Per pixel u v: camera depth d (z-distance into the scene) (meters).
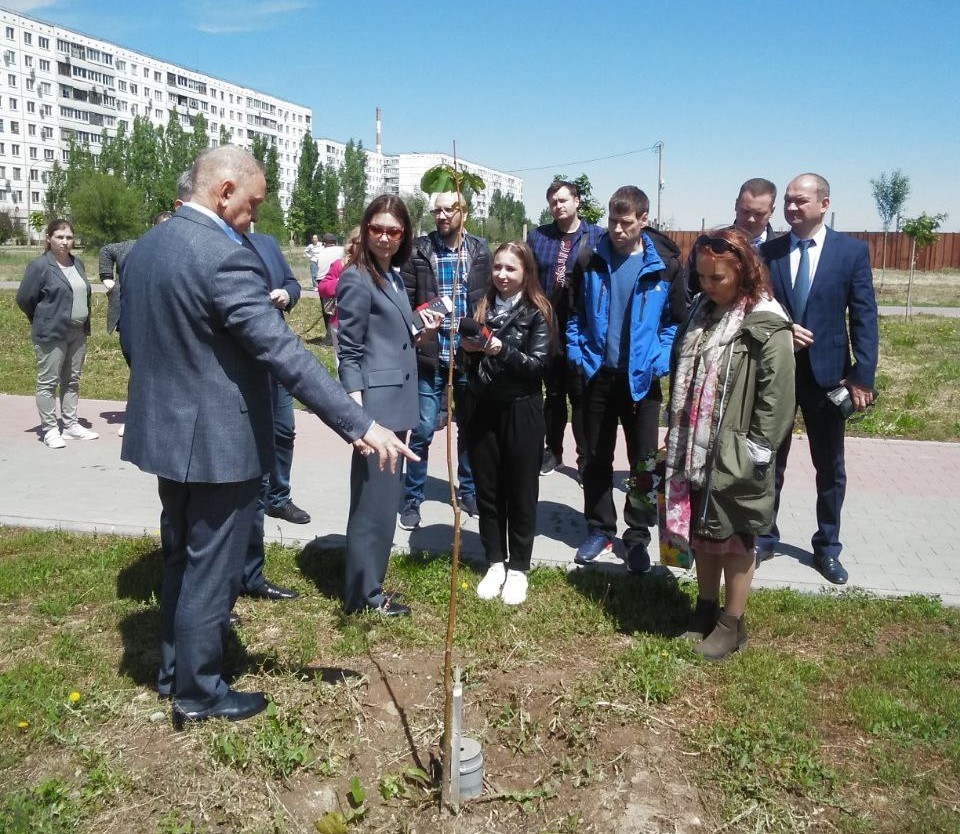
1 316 16.78
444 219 5.93
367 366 4.24
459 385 6.07
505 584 4.71
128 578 4.82
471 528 5.88
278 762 3.19
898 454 8.15
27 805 2.95
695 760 3.33
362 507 4.28
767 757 3.30
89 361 12.37
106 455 7.54
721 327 3.89
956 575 5.20
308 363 3.11
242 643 4.10
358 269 4.23
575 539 5.74
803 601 4.70
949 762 3.34
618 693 3.73
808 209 4.91
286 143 118.00
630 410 5.18
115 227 53.41
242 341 3.10
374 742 3.41
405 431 4.34
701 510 3.95
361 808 3.04
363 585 4.36
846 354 5.07
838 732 3.54
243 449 3.21
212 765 3.20
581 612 4.52
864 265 4.95
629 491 4.44
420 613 4.50
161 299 3.11
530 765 3.33
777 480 5.29
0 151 83.94
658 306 5.03
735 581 4.03
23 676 3.74
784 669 3.98
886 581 5.09
